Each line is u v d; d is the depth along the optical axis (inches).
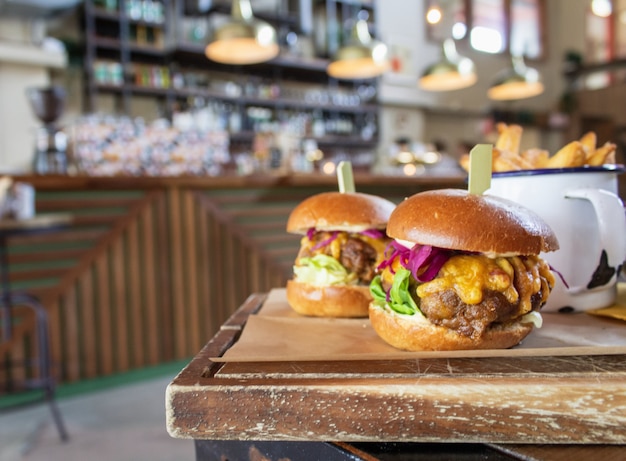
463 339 33.6
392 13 337.7
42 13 190.9
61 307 131.6
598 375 29.3
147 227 142.5
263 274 162.4
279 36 274.1
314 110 293.9
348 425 28.8
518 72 239.8
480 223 32.6
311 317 47.4
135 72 230.7
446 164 310.5
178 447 104.0
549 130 418.0
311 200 51.4
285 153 227.1
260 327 42.9
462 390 28.1
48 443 106.7
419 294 35.0
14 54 193.9
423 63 352.5
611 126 401.4
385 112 341.4
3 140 203.3
